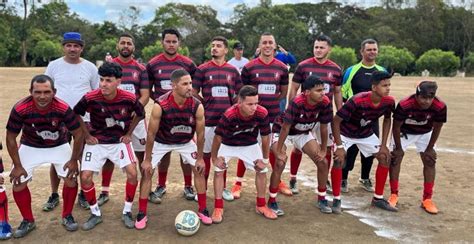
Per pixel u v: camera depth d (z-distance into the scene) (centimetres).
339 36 7244
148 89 551
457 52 6925
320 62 577
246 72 579
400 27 7075
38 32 5694
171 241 438
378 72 497
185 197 570
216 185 493
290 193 588
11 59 5453
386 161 532
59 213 507
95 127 468
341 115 514
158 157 488
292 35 6425
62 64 520
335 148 523
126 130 477
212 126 558
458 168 734
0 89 1886
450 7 7150
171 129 473
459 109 1544
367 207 548
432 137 530
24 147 451
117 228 467
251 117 478
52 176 516
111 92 437
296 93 588
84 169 458
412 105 511
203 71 566
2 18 5281
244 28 7062
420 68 5350
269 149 537
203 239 444
